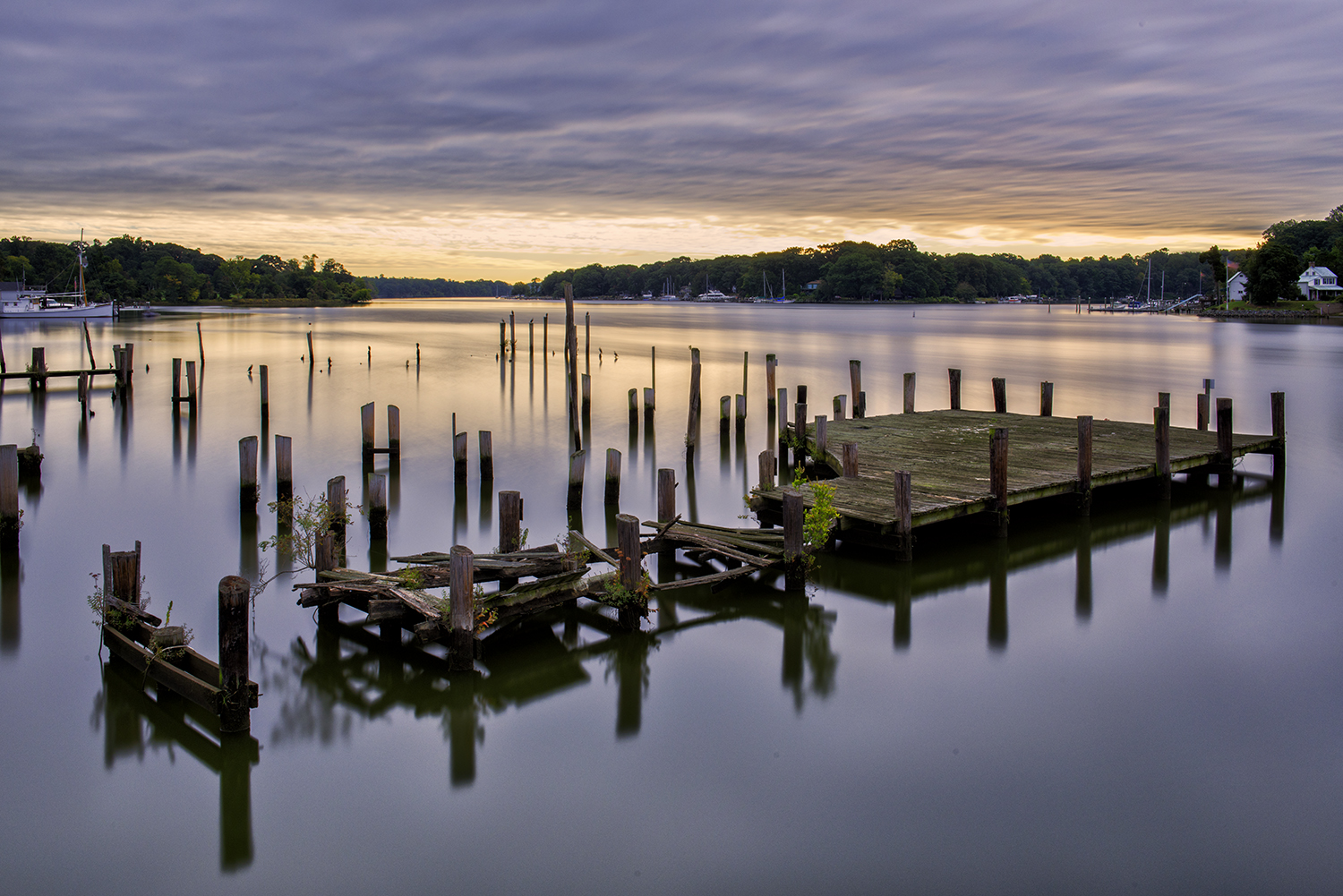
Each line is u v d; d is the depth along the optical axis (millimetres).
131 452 25953
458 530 18344
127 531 17984
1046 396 27266
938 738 10172
